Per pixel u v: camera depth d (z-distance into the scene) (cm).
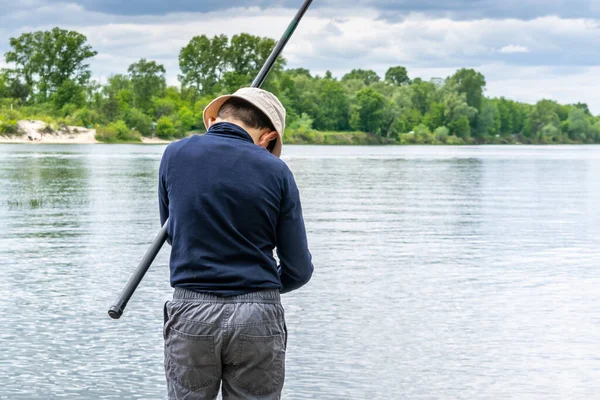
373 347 599
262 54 12875
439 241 1184
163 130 10819
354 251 1077
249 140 300
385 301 755
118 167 3400
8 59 11769
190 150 293
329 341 614
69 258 992
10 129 9400
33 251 1048
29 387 509
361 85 15225
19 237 1184
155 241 301
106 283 833
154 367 551
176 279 287
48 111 10906
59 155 4922
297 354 580
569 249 1105
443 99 15538
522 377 534
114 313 292
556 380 529
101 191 2062
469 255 1044
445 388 511
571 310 722
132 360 566
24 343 604
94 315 691
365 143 13025
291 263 295
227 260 284
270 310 285
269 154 295
